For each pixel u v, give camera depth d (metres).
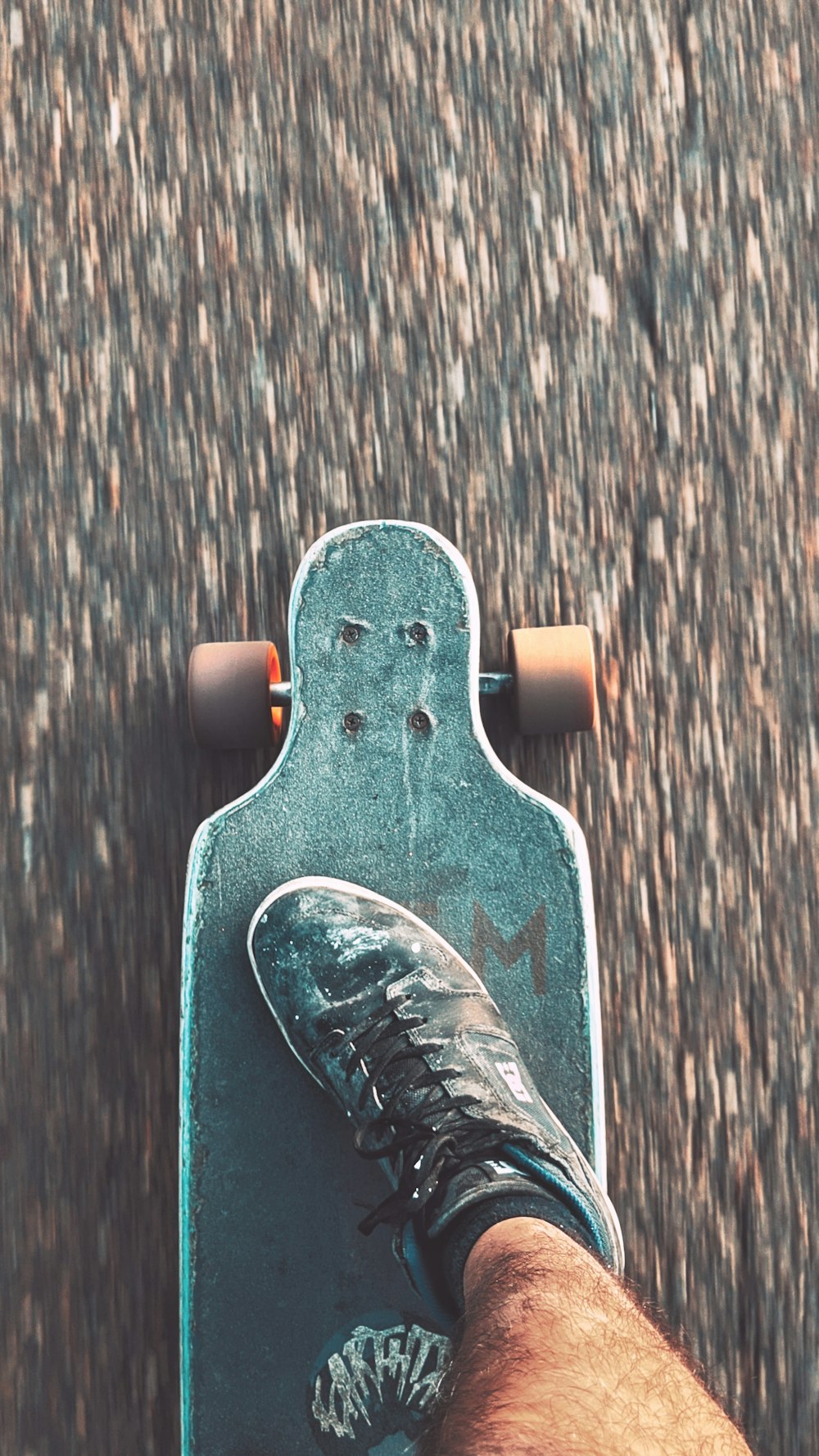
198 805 1.26
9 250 1.30
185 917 1.12
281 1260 1.09
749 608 1.27
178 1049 1.24
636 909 1.24
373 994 1.08
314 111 1.30
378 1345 1.08
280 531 1.27
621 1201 1.23
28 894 1.25
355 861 1.12
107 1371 1.21
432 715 1.12
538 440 1.28
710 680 1.26
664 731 1.26
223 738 1.18
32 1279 1.22
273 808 1.12
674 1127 1.23
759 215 1.30
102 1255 1.23
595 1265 0.90
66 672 1.27
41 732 1.27
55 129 1.31
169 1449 1.21
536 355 1.28
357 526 1.13
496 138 1.30
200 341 1.29
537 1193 0.97
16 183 1.31
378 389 1.28
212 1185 1.10
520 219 1.29
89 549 1.28
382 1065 1.06
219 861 1.12
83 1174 1.23
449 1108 1.03
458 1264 0.96
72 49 1.32
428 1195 0.98
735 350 1.29
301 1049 1.08
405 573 1.12
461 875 1.11
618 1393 0.79
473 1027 1.07
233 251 1.29
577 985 1.10
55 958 1.25
